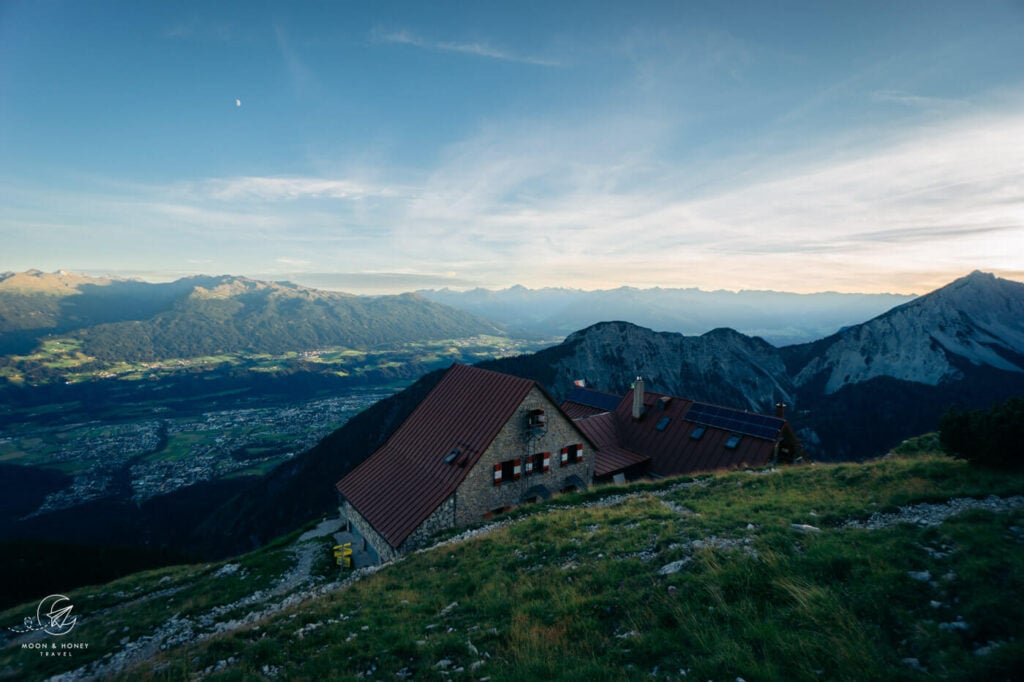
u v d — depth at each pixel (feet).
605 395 185.57
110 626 82.58
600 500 97.30
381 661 39.93
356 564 102.47
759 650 30.35
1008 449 62.64
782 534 50.14
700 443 140.46
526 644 36.78
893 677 26.22
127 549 174.91
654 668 30.91
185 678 44.29
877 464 80.64
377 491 114.93
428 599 55.31
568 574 52.80
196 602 86.33
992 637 28.30
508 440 110.52
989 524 44.14
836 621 31.68
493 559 65.72
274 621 58.49
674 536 56.75
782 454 129.39
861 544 43.86
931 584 35.27
